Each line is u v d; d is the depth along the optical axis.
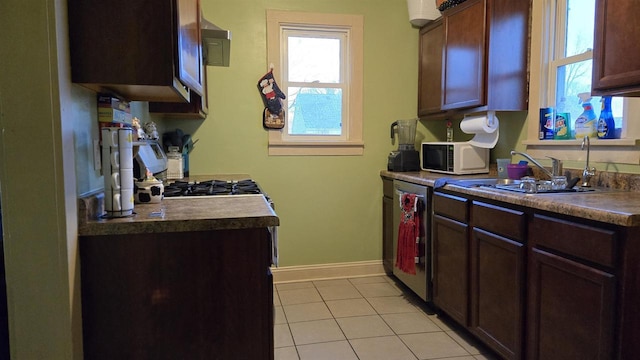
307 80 3.42
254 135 3.28
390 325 2.57
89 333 1.20
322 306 2.88
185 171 3.06
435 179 2.64
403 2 3.46
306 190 3.41
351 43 3.39
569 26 2.47
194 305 1.24
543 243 1.70
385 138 3.52
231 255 1.25
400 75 3.51
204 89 2.86
